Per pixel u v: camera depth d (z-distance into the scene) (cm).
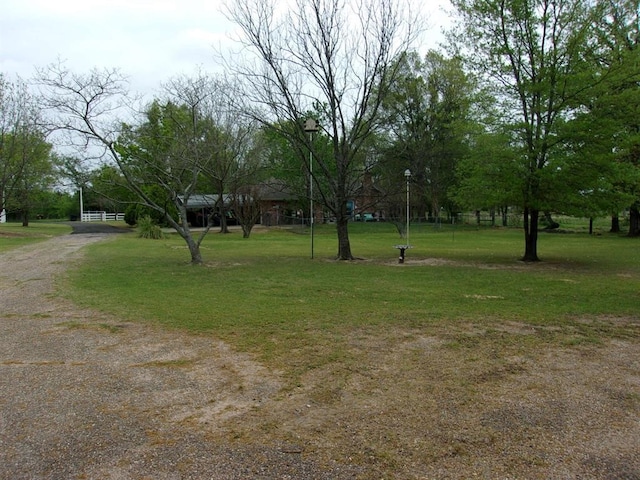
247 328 673
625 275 1265
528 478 304
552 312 788
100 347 586
